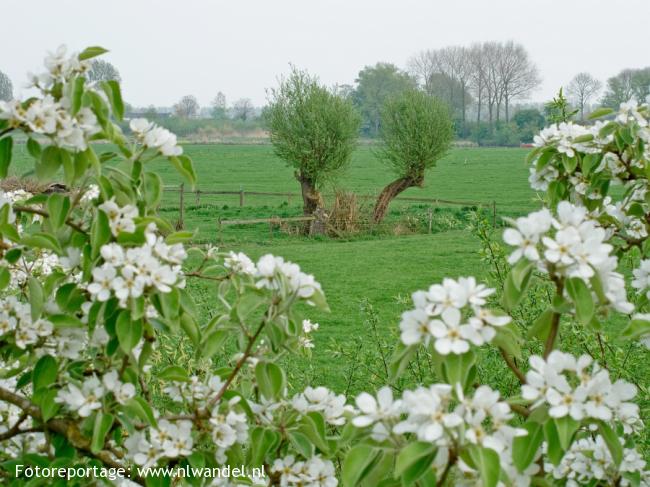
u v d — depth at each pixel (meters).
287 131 27.61
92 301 2.85
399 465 2.00
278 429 2.85
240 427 2.90
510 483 2.24
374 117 133.88
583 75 116.69
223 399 2.90
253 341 2.84
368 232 28.56
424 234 28.56
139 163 2.92
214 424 2.83
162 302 2.69
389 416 2.26
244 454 3.27
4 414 3.53
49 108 2.55
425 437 1.97
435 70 138.12
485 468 1.95
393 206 35.50
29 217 4.51
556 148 4.14
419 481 2.12
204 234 27.48
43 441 3.47
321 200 28.30
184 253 2.94
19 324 2.92
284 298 2.70
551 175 4.24
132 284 2.60
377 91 133.88
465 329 2.18
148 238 2.81
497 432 2.09
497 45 136.12
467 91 138.50
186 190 44.91
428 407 2.02
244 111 153.62
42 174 2.67
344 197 28.86
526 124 130.25
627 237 4.09
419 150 29.34
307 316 14.24
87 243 2.87
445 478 2.13
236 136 128.62
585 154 4.10
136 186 2.98
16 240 2.84
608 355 5.18
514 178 58.59
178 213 33.94
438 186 52.44
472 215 5.32
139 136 2.92
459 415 2.04
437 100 30.08
